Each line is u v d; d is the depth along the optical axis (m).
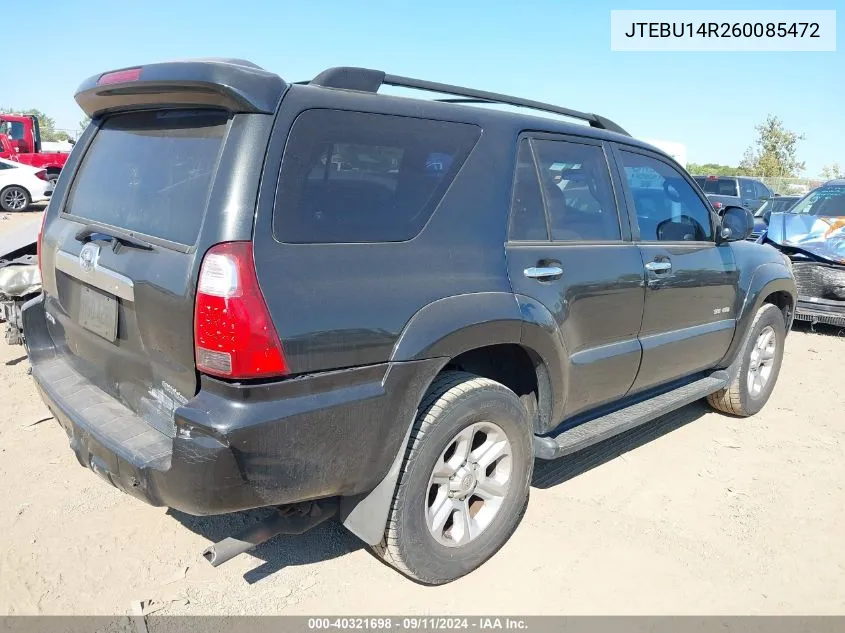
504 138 3.05
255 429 2.17
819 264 7.88
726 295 4.47
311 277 2.30
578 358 3.33
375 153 2.57
